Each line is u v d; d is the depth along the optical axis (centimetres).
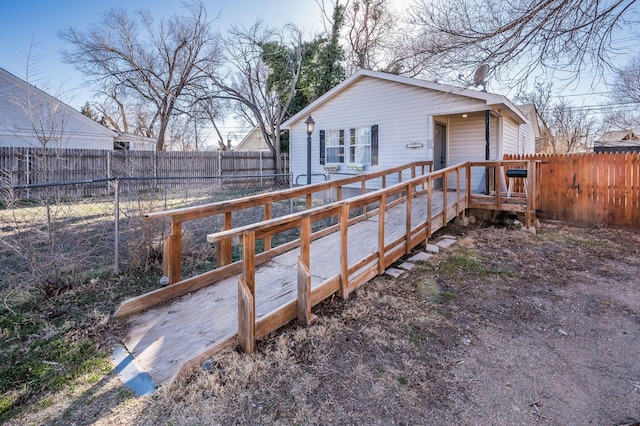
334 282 334
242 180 1509
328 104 1092
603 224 691
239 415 192
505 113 905
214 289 352
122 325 284
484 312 327
